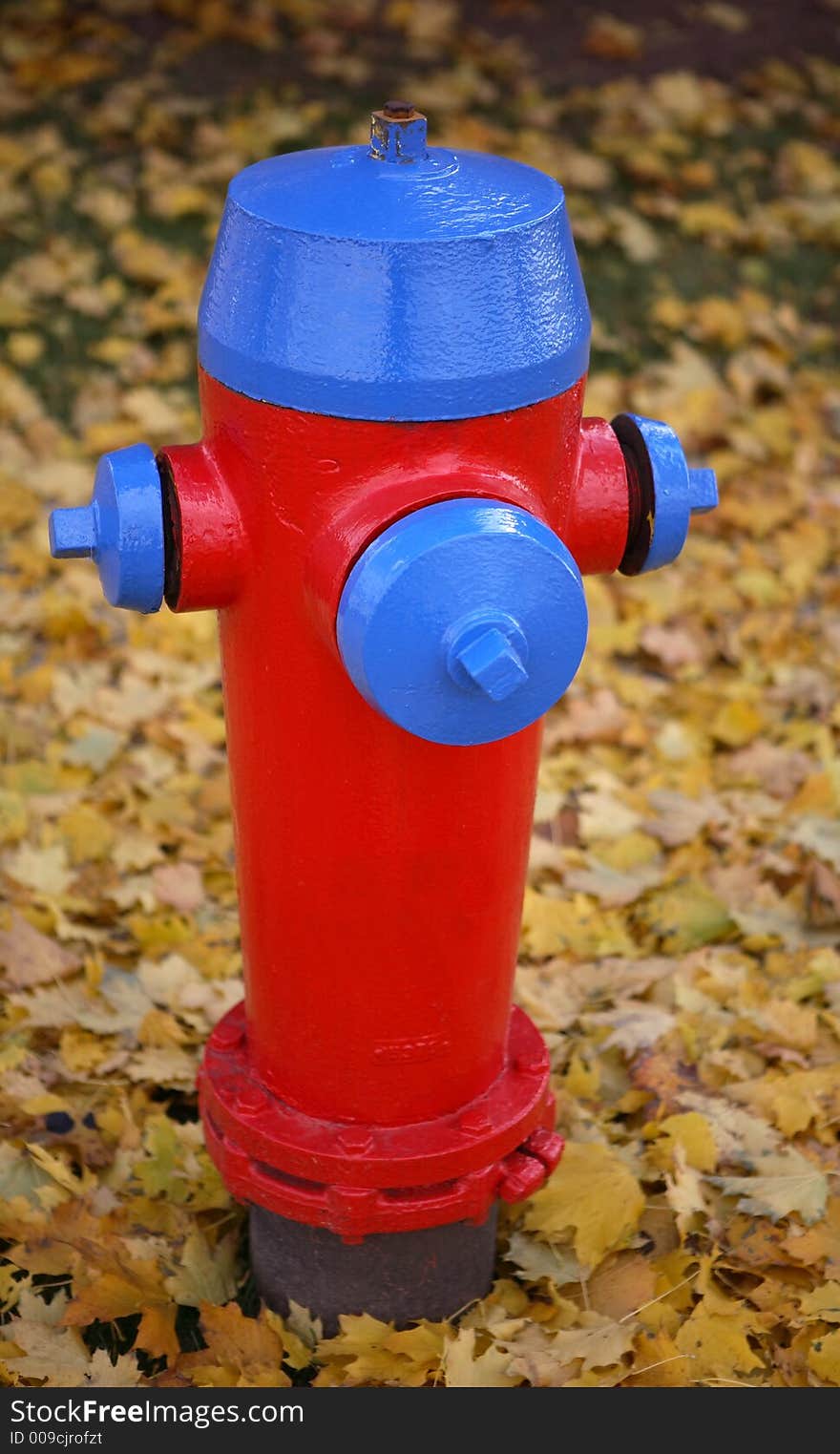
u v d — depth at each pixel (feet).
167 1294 7.23
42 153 17.98
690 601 13.07
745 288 17.44
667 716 11.85
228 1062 6.92
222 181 17.89
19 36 20.15
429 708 5.04
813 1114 8.08
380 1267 6.87
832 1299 7.16
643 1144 8.13
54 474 14.02
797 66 21.52
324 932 6.07
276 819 5.98
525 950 9.46
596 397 15.40
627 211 18.22
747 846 10.36
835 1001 8.90
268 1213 6.91
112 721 11.29
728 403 15.44
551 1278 7.34
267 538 5.44
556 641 5.07
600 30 21.59
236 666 5.87
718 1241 7.59
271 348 5.16
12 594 12.77
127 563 5.44
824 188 19.06
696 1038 8.68
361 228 5.04
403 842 5.82
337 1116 6.50
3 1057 8.38
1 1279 7.28
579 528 5.83
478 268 5.08
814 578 13.48
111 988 8.96
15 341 15.57
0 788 10.59
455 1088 6.53
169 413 14.75
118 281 16.42
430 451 5.20
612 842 10.43
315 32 21.08
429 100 19.40
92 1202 7.66
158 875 9.89
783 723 11.71
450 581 4.87
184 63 20.13
